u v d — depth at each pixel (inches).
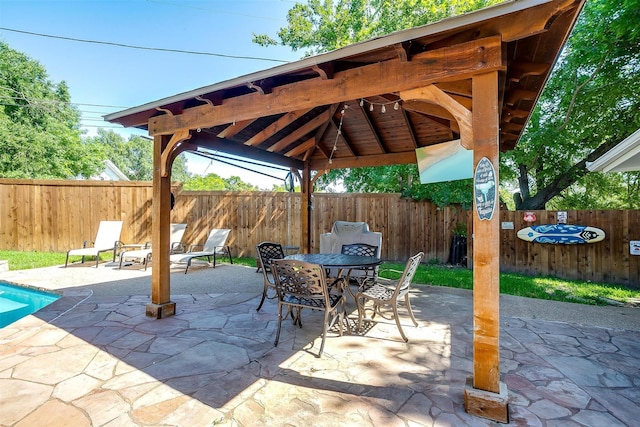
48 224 327.6
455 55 82.6
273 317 148.2
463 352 111.7
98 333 126.5
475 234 80.0
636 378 94.3
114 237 289.7
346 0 390.3
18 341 118.2
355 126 209.3
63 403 79.4
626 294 195.3
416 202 307.0
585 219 233.9
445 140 206.4
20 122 500.7
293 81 115.3
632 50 251.4
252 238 325.1
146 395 83.2
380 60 97.3
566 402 81.8
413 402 81.4
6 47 500.7
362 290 136.9
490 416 75.1
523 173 326.3
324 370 97.9
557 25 79.7
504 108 131.1
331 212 319.0
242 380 91.4
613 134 280.4
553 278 239.8
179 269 266.2
